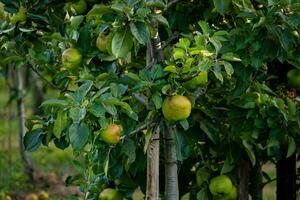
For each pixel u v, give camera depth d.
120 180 6.21
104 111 4.20
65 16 5.78
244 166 6.43
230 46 4.91
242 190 6.42
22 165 13.70
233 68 5.11
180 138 5.52
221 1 4.91
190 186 6.55
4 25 5.99
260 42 4.89
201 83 4.71
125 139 4.94
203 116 5.69
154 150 5.02
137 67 5.53
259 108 5.57
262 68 5.99
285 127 5.62
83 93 4.24
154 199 5.03
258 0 4.89
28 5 5.54
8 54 6.19
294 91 6.12
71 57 4.98
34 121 5.25
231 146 6.13
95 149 5.07
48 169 13.89
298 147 6.29
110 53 4.54
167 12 5.73
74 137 4.14
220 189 6.00
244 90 5.13
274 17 4.80
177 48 4.56
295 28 4.95
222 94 5.75
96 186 5.99
